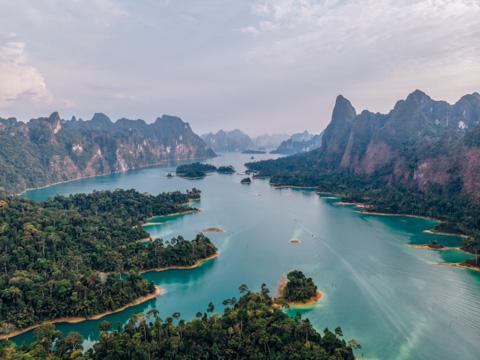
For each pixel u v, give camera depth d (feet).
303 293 403.75
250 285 451.12
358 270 492.95
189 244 541.75
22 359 266.57
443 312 380.78
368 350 316.60
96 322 373.20
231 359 295.89
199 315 344.69
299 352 288.51
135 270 480.23
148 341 310.24
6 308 360.07
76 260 474.49
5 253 456.86
